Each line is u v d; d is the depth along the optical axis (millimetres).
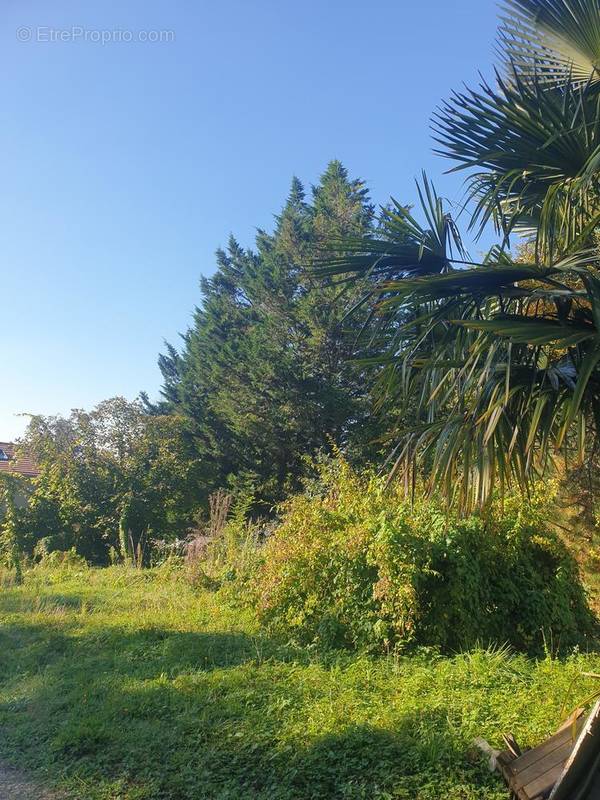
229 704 5598
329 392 24547
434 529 7277
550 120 4473
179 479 22156
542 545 7805
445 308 4734
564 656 7125
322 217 26062
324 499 8805
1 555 17406
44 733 5355
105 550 20531
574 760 3375
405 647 7055
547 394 4328
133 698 5887
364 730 4824
